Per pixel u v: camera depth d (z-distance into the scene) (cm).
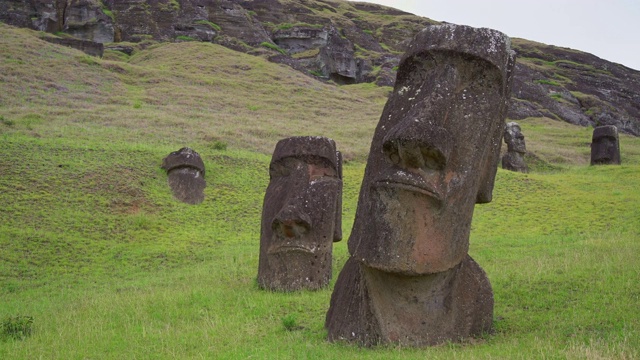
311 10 12712
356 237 1134
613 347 881
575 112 9519
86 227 2692
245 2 12081
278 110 6328
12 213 2684
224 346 1145
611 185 3400
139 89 6400
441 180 1078
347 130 5553
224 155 3931
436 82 1123
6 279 2094
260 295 1642
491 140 1142
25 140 3584
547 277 1443
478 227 2739
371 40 12762
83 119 4719
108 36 9381
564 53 14375
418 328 1091
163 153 3706
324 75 9675
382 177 1083
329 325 1177
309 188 1786
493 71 1134
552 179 3622
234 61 8294
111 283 2066
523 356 888
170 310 1478
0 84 5466
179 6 10188
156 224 2852
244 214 3130
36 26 8938
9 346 1207
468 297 1117
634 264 1499
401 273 1060
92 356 1120
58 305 1673
